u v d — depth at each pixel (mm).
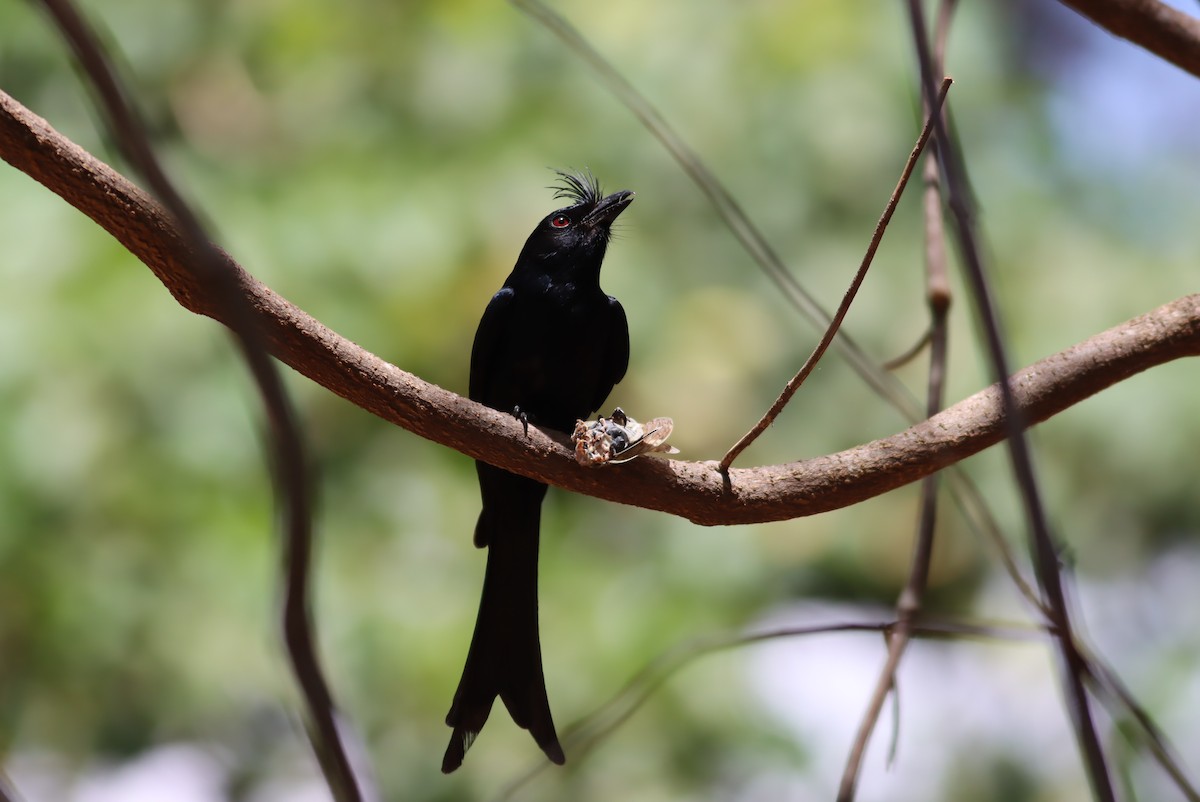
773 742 11414
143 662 10625
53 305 10797
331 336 5141
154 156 2469
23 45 11906
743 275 12219
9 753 10586
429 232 11594
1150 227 13266
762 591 12406
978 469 12305
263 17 12570
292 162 12094
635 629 11711
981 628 5246
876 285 12258
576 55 12445
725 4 12648
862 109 12367
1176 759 4801
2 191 11164
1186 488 12164
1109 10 6020
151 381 10789
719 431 12109
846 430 12125
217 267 2479
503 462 5371
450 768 5895
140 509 10641
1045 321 12359
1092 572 12508
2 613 10445
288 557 2482
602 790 11000
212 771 11250
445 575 11625
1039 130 13305
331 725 2521
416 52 12508
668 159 12234
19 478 10367
